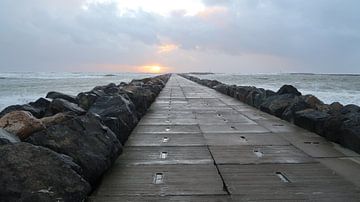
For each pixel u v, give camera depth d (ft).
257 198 12.35
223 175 14.92
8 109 24.71
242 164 16.62
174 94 64.28
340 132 20.74
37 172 10.60
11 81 176.86
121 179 14.43
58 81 185.37
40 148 11.40
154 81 85.20
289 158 17.72
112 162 16.38
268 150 19.45
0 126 14.49
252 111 37.73
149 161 17.19
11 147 11.03
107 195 12.64
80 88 109.81
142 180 14.30
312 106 30.14
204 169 15.81
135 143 21.34
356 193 12.80
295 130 25.71
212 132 25.05
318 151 19.20
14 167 10.48
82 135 14.88
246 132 24.99
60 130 14.42
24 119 14.96
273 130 25.75
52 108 22.29
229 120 30.99
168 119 31.63
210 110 38.73
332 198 12.34
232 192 12.91
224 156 18.13
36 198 9.89
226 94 63.10
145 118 32.24
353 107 24.62
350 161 17.11
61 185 10.62
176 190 13.12
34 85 130.41
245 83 169.78
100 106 23.84
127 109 23.94
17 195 9.85
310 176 14.75
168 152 19.07
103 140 15.76
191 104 45.47
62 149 13.50
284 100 33.86
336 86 136.15
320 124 23.61
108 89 40.63
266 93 41.09
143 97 35.60
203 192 12.92
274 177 14.66
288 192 12.90
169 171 15.52
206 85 98.68
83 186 11.30
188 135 23.91
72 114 18.66
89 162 13.55
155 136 23.54
